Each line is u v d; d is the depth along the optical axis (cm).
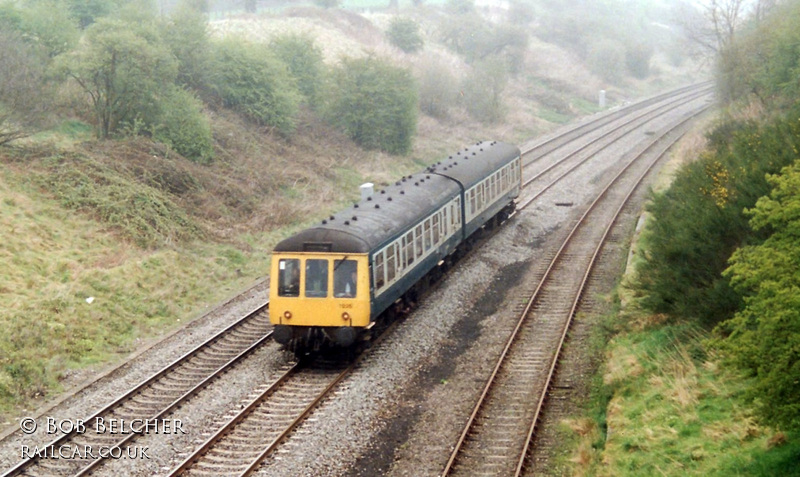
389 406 3161
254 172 6638
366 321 3591
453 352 3788
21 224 4550
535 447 2756
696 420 2520
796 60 6700
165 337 4009
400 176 7938
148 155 5862
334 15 13725
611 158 8931
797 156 3116
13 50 5553
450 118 10862
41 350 3591
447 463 2628
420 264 4406
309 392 3288
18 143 5469
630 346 3403
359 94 8450
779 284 1991
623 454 2492
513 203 6612
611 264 5112
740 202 3178
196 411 3086
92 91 6219
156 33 6569
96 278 4331
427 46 14662
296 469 2608
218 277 4928
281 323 3619
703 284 3241
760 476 2078
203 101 7619
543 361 3575
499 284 4891
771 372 1927
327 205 6606
